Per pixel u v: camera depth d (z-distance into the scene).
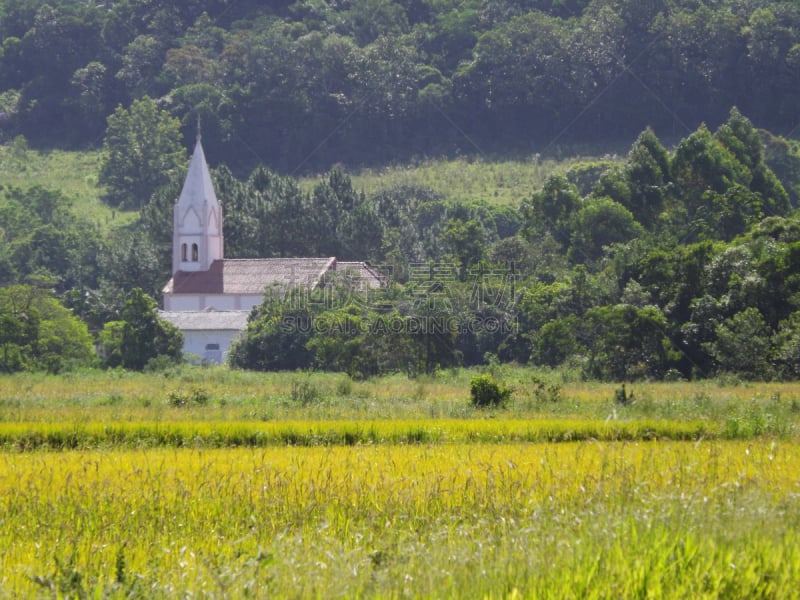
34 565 58.81
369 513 68.62
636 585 47.34
